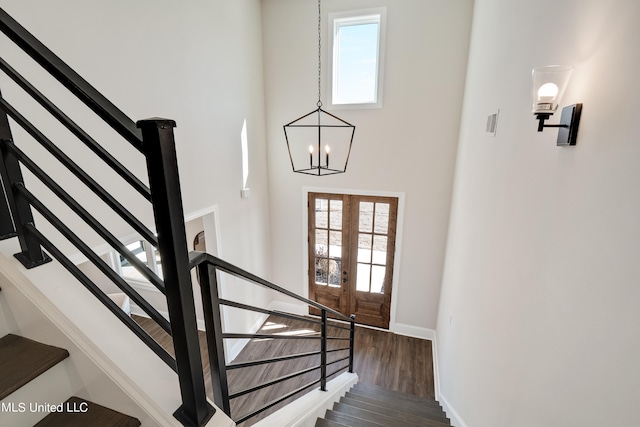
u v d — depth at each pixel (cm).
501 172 188
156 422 87
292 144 428
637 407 70
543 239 125
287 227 467
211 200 330
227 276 374
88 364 90
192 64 286
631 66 78
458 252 304
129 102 227
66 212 192
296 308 506
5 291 96
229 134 351
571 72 103
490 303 190
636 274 72
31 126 86
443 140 374
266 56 407
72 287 101
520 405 135
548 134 126
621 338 76
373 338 452
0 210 104
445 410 284
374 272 455
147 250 437
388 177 405
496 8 227
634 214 74
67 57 186
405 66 365
